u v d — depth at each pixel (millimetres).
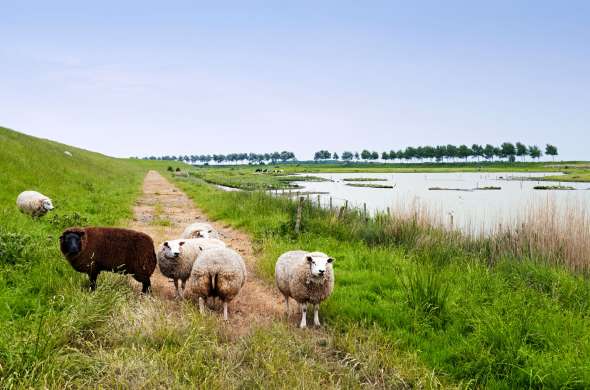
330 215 14875
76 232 7328
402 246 11797
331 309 7516
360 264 10281
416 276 8008
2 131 30031
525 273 9164
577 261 10016
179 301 7801
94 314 5938
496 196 40250
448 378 5516
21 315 6293
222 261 7164
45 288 7133
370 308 7348
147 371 4855
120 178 44625
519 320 6398
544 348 5918
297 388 4844
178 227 15945
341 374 5406
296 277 6973
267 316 7410
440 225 13367
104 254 7551
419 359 5875
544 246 10633
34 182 20188
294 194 37656
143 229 14750
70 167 33062
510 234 11891
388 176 99250
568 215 11461
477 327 6410
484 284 8305
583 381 5055
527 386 5250
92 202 19828
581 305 7625
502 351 5723
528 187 56219
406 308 7277
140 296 7512
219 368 5160
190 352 5488
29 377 4492
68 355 4941
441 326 6812
